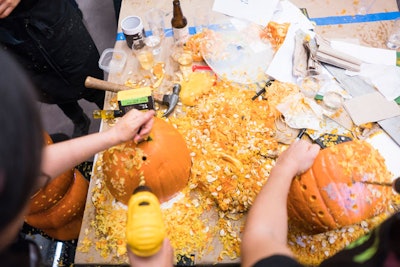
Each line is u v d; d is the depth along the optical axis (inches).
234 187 36.4
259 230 23.6
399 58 46.4
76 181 41.9
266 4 52.6
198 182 37.4
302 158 29.8
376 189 29.9
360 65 45.1
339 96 43.0
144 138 32.2
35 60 49.7
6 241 14.6
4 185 11.9
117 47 50.4
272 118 41.6
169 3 54.9
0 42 46.6
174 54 48.1
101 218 36.5
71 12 50.9
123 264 34.2
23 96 12.4
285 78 45.1
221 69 46.4
